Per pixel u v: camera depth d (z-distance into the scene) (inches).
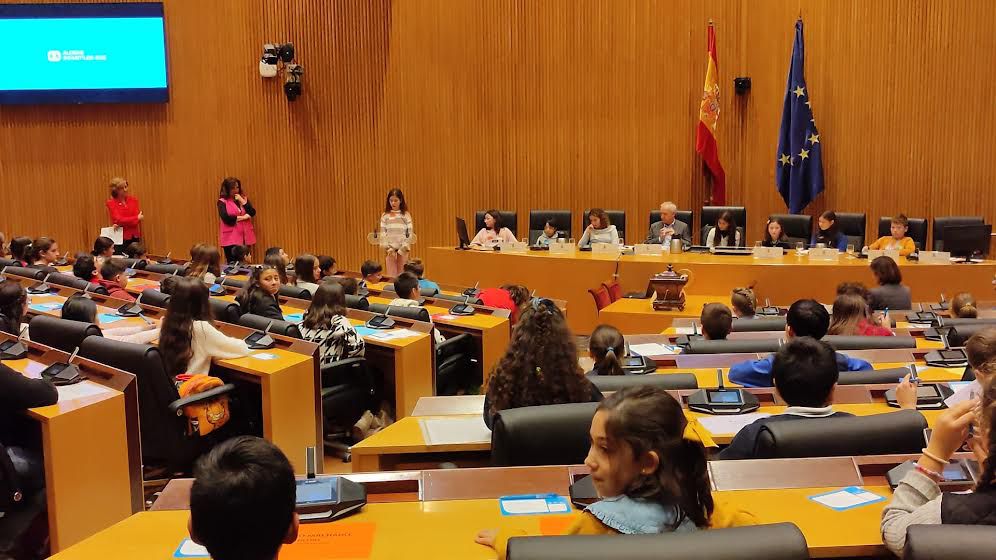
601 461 65.9
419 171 455.5
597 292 304.3
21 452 135.3
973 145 400.8
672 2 422.0
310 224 466.3
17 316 188.1
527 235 446.9
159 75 454.0
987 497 68.4
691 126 426.6
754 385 146.8
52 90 451.2
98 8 446.9
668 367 167.5
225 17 455.5
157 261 427.2
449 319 246.8
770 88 416.8
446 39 445.7
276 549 61.4
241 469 59.9
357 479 92.7
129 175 466.3
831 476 91.8
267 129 461.7
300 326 209.0
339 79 457.1
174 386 158.4
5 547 128.5
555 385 118.1
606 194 438.9
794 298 314.3
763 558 57.9
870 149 410.3
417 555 76.7
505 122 445.1
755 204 426.0
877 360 168.6
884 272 265.6
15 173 464.1
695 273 321.7
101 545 79.0
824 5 407.5
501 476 93.0
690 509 64.4
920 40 399.5
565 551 57.7
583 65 434.3
